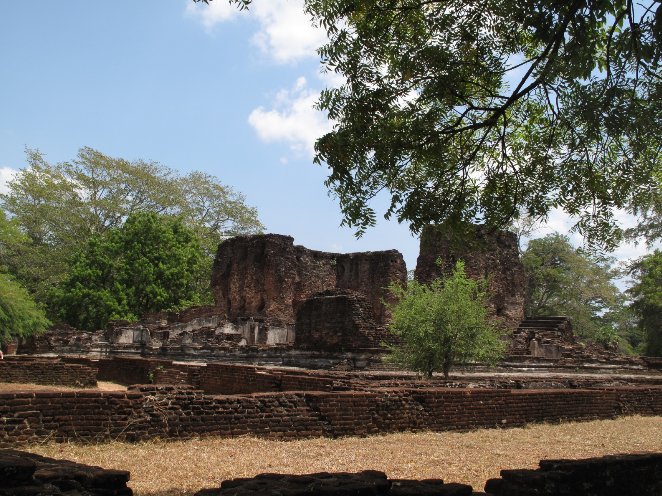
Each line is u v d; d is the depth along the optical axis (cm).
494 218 1167
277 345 2969
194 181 6375
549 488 557
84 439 973
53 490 466
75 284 4800
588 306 6575
